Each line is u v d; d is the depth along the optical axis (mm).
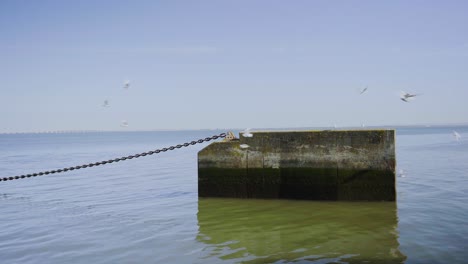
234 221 10945
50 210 13391
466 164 24234
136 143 84562
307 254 8125
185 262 7863
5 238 9984
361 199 12484
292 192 12945
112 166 29531
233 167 13367
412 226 9984
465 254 7859
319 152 12703
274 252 8320
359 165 12438
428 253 7969
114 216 12148
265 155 13102
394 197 12242
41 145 84562
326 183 12680
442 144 49719
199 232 10016
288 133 12922
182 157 38219
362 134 12398
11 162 36156
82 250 8836
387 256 7863
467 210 11578
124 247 8961
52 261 8172
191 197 14922
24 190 18141
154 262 7922
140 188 17828
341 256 7934
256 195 13234
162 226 10711
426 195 14062
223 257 8102
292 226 10305
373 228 9914
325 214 11375
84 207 13758
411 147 44219
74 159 38156
